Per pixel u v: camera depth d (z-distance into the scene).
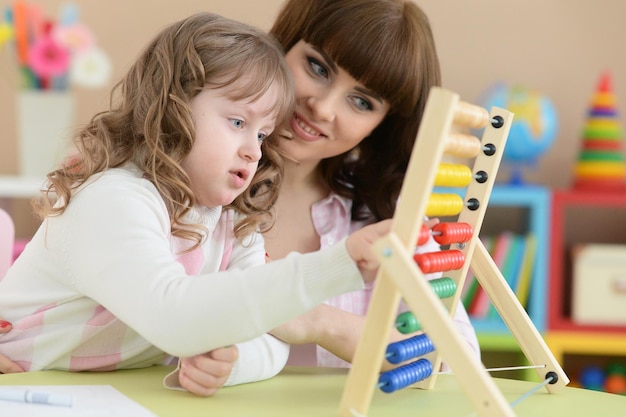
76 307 1.46
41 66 3.08
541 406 1.39
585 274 3.21
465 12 3.57
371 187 2.07
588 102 3.59
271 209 1.89
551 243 3.17
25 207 3.35
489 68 3.58
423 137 1.21
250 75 1.49
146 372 1.51
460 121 1.29
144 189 1.41
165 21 3.50
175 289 1.25
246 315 1.22
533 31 3.59
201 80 1.48
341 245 1.23
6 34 3.10
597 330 3.17
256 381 1.48
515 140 3.23
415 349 1.35
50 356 1.48
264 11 3.44
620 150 3.33
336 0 1.79
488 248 3.19
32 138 3.10
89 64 3.21
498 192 3.17
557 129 3.59
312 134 1.85
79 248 1.36
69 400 1.22
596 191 3.29
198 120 1.48
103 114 1.58
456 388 1.51
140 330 1.27
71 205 1.41
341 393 1.41
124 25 3.51
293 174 2.01
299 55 1.84
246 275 1.24
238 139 1.50
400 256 1.17
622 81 3.60
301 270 1.23
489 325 3.10
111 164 1.48
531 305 3.18
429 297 1.16
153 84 1.51
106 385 1.38
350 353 1.62
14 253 2.20
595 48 3.60
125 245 1.31
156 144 1.45
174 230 1.49
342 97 1.84
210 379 1.31
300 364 2.04
